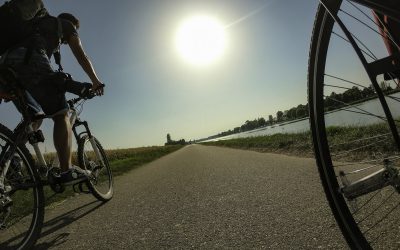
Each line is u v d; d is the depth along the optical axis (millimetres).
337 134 9734
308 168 5359
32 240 2689
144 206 4191
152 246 2633
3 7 2928
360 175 3740
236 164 7824
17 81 2996
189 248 2473
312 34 1381
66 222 3852
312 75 1425
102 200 4668
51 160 3547
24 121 3057
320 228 2436
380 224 2242
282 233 2469
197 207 3744
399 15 1039
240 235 2580
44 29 3148
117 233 3109
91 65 3512
